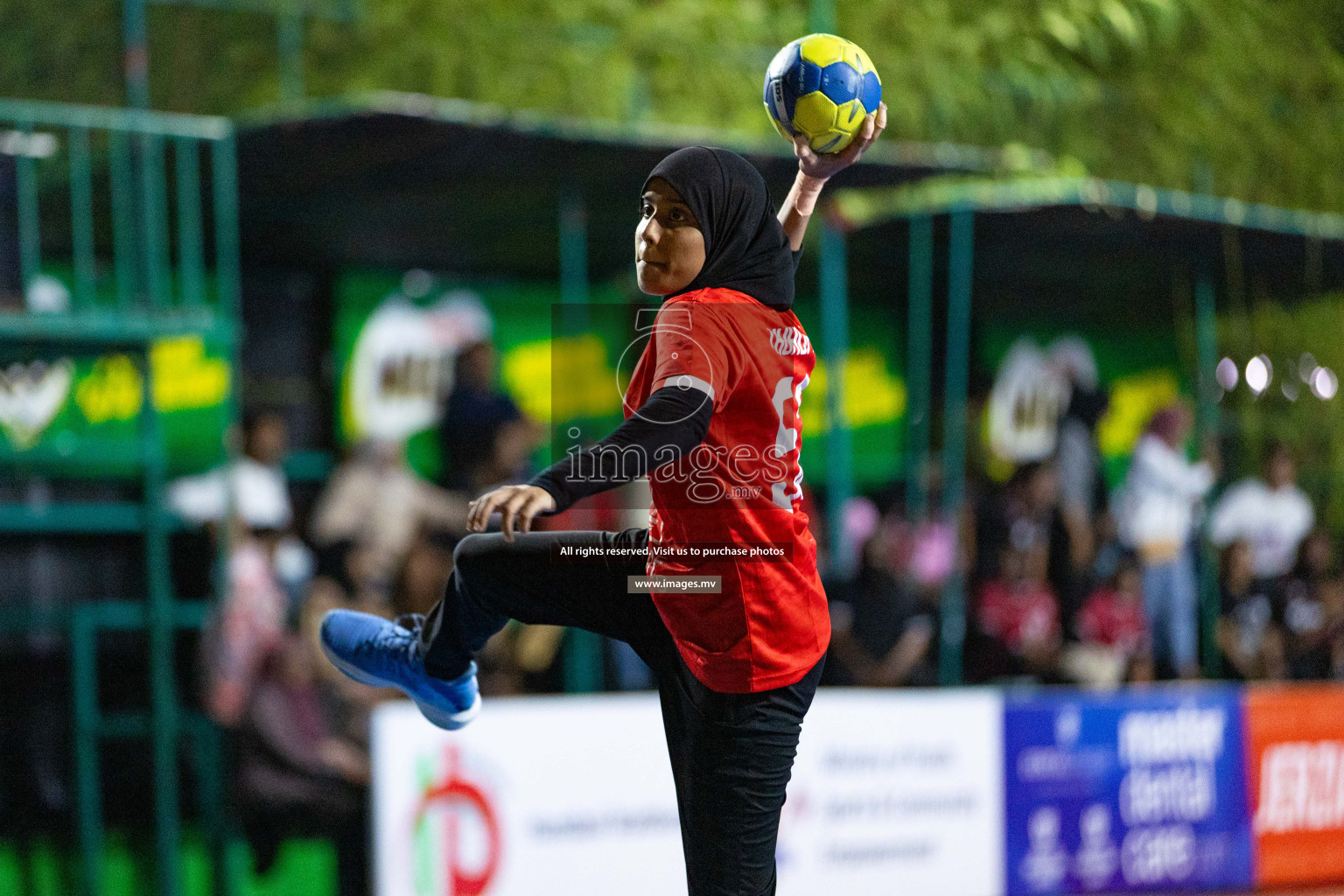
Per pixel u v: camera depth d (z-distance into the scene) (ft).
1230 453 97.91
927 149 84.58
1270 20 100.94
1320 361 101.76
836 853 72.43
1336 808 87.20
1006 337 95.96
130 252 67.87
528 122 65.10
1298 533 97.19
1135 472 94.07
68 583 73.26
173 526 75.41
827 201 84.12
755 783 28.63
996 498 89.30
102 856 70.08
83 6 75.00
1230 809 83.35
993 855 76.43
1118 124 96.12
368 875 68.33
